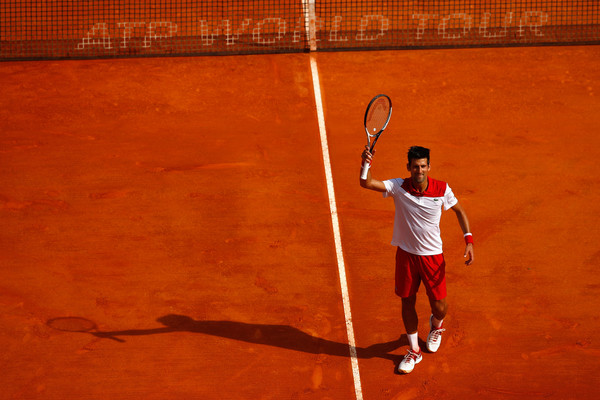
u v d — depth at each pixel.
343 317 24.52
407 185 20.45
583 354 22.80
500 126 36.62
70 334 23.66
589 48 45.66
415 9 52.31
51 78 42.25
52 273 26.39
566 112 37.91
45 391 21.59
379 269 26.67
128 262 27.03
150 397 21.45
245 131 36.38
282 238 28.34
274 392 21.62
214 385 21.86
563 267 26.61
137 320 24.30
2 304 24.83
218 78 42.19
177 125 37.00
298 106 38.91
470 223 29.05
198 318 24.42
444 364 22.62
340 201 30.67
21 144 35.12
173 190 31.45
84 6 52.88
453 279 26.06
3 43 47.47
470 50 45.56
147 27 49.84
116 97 39.97
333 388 21.77
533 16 51.00
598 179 32.06
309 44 46.03
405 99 39.47
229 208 30.20
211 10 52.25
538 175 32.38
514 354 22.89
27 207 30.23
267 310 24.78
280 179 32.22
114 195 31.08
